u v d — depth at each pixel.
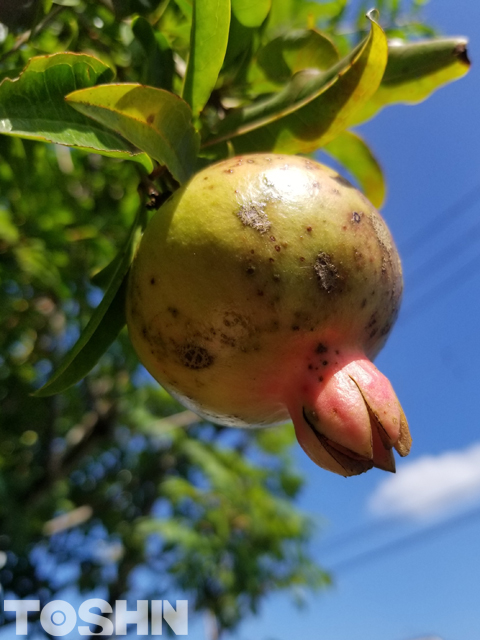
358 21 0.24
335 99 0.13
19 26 0.15
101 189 0.32
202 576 0.76
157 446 0.81
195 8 0.12
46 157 0.27
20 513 0.50
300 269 0.10
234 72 0.15
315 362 0.11
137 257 0.11
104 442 0.54
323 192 0.11
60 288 0.33
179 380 0.12
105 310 0.12
